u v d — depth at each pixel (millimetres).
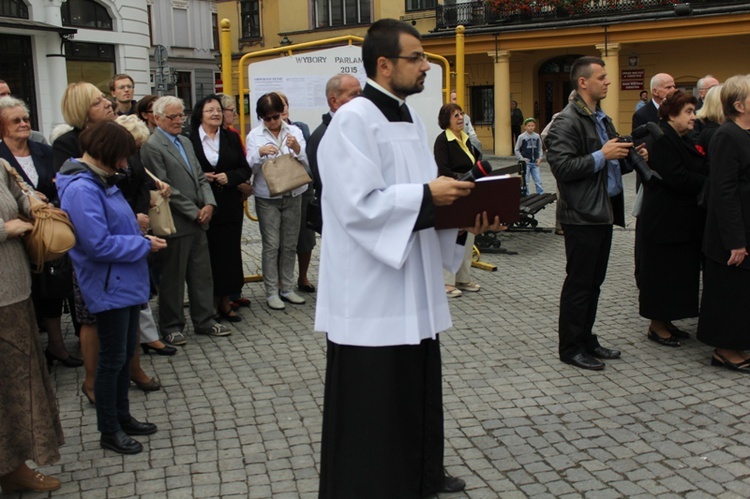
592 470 3498
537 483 3389
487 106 25469
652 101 6539
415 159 2766
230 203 5863
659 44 21922
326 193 2660
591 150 4562
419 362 2875
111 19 22797
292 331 5762
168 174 5281
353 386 2756
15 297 3213
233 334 5699
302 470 3545
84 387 4324
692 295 5152
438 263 2848
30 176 4777
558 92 24969
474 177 2627
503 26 22172
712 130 5395
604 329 5684
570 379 4660
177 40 38125
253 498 3293
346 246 2693
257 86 7008
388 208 2516
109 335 3592
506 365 4930
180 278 5391
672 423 4004
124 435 3783
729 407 4203
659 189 5062
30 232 3232
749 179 4516
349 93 5293
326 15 27188
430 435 2963
